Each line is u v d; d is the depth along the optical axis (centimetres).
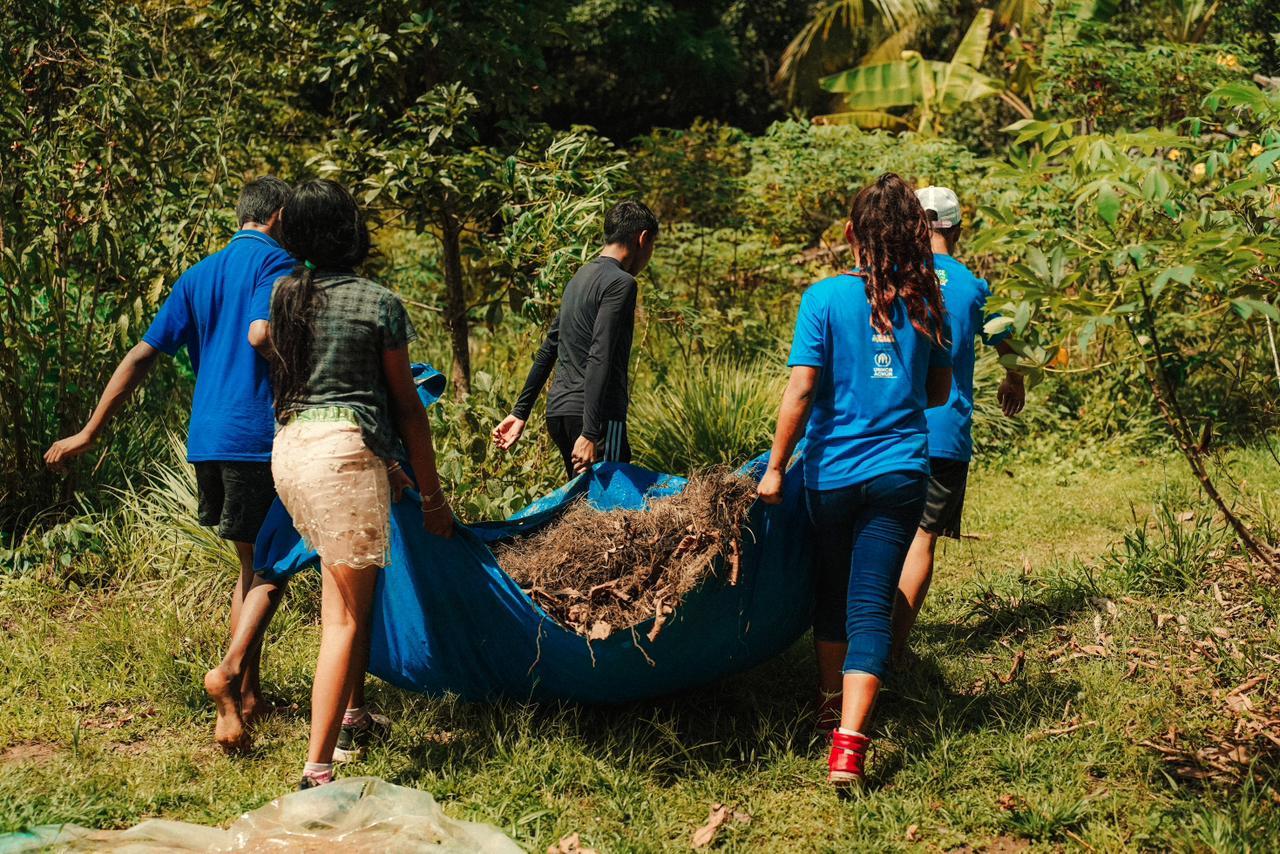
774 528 367
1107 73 866
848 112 1712
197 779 351
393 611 373
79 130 577
